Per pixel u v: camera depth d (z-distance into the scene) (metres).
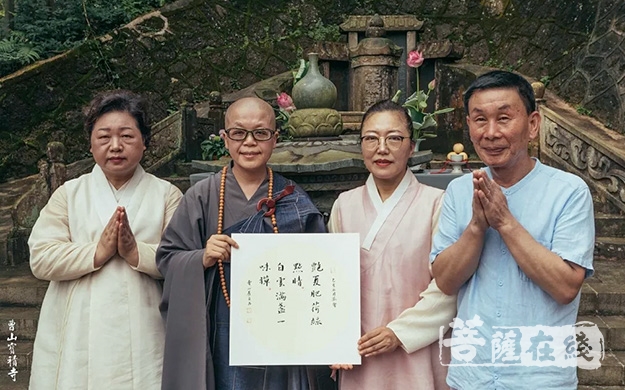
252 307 1.88
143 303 2.03
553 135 5.93
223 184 2.03
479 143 1.69
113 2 8.52
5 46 7.35
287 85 8.08
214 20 8.85
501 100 1.64
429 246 1.96
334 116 2.86
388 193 2.03
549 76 8.39
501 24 9.10
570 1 8.49
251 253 1.89
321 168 2.44
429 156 2.94
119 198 2.10
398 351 1.92
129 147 2.02
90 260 1.96
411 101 3.32
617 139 6.80
